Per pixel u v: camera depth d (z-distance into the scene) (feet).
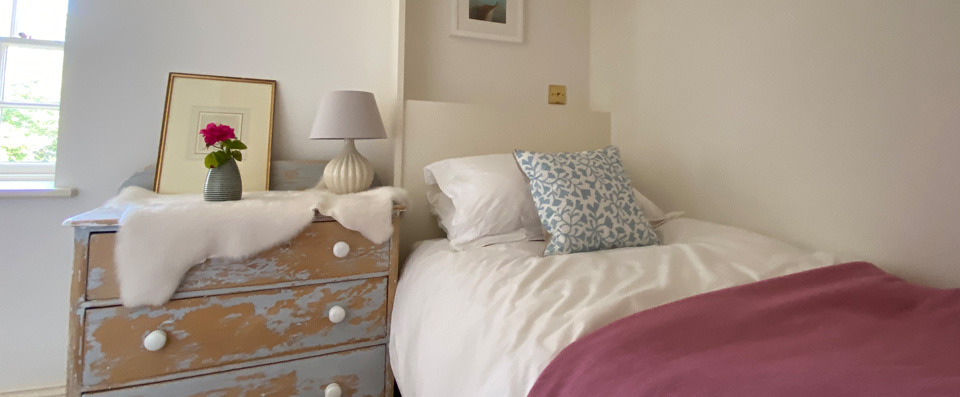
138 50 5.45
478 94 6.98
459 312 3.21
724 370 1.99
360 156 5.40
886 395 1.72
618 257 3.94
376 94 6.51
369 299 4.50
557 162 4.73
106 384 3.62
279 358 4.14
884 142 4.09
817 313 2.83
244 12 5.87
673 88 6.23
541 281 3.33
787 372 1.94
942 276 3.74
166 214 3.69
